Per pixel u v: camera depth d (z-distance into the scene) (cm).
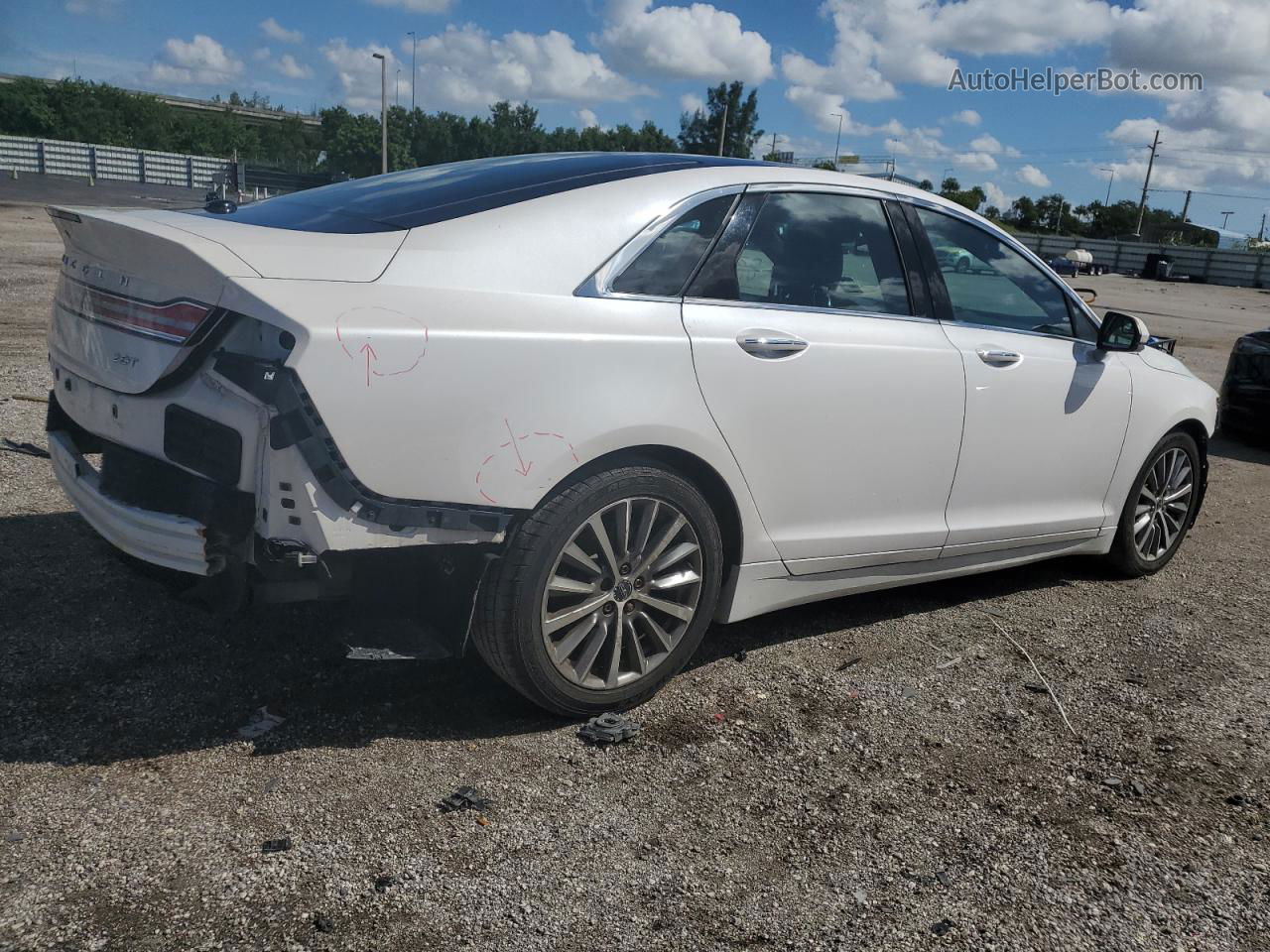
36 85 7375
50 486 466
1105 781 290
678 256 304
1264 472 764
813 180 346
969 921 226
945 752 301
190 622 340
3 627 326
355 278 252
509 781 266
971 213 397
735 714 314
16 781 247
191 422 254
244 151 8025
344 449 236
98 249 281
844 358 331
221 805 245
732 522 320
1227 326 2156
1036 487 411
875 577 368
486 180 309
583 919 216
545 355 264
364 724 288
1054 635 402
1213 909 236
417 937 207
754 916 222
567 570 284
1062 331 422
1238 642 407
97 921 204
